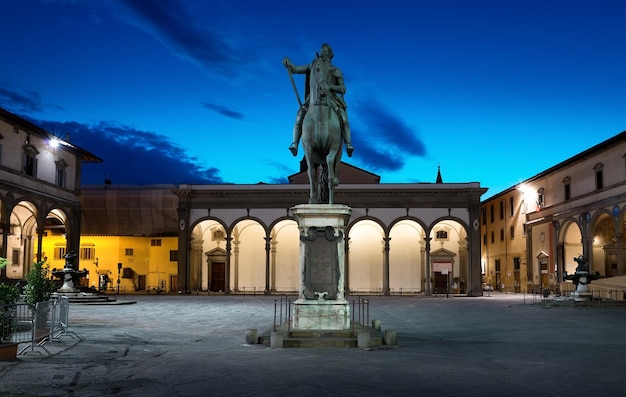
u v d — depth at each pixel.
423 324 21.06
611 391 8.75
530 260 56.28
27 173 43.72
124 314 25.64
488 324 20.97
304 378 9.33
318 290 13.61
